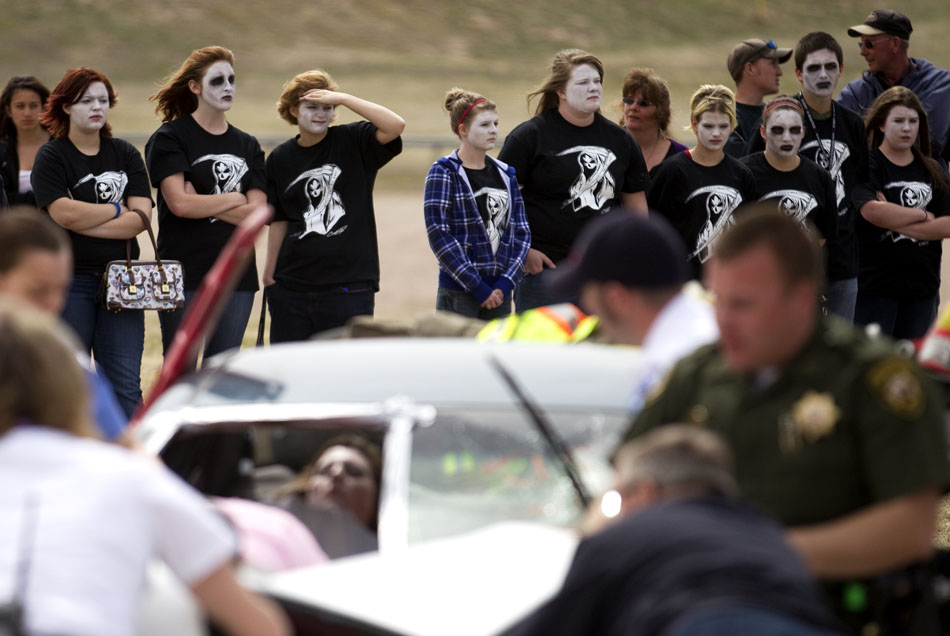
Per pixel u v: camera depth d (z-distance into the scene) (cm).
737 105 2175
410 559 766
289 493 930
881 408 657
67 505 593
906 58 2270
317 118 1786
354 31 18150
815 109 1964
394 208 6241
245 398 935
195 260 1756
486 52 18025
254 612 633
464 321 1270
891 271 1995
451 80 15975
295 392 934
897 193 1978
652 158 2053
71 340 901
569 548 762
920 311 2031
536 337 1176
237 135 1791
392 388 931
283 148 1817
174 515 617
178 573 621
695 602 532
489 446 880
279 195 1811
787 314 667
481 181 1797
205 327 960
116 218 1683
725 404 700
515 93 15238
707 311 768
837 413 665
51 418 625
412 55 17400
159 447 890
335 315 1819
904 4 19950
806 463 671
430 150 9550
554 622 578
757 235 665
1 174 1853
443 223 1775
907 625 680
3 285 841
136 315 1722
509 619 696
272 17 18025
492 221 1798
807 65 1948
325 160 1806
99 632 573
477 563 754
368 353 1015
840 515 674
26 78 1856
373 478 921
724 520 574
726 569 543
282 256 1825
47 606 570
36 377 621
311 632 724
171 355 963
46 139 1878
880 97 2005
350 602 721
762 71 2152
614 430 874
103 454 618
